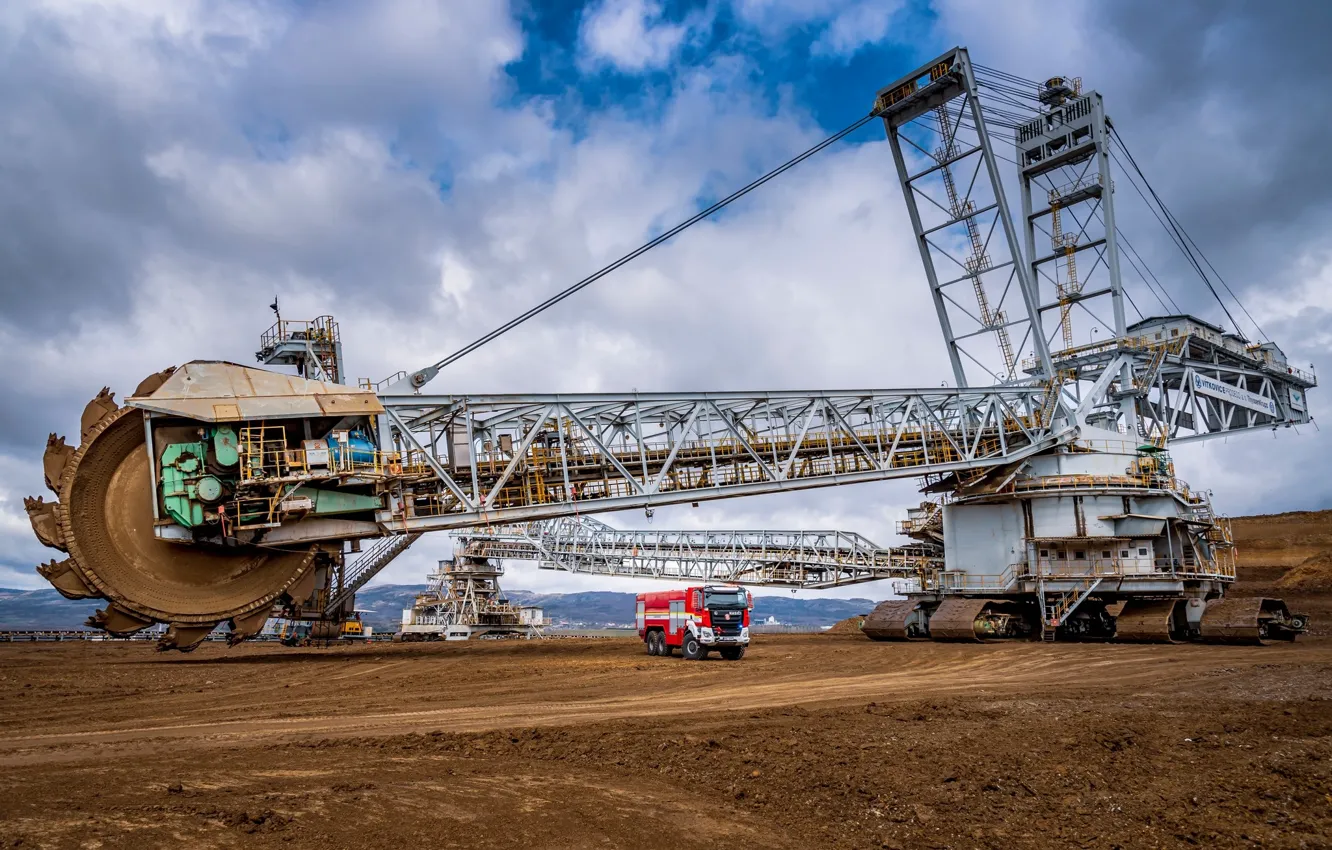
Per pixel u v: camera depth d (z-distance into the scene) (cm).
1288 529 9881
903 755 1508
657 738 1658
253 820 988
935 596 5597
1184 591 4975
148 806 1023
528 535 8881
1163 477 5416
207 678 3017
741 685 2728
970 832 1120
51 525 3341
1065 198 5938
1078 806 1228
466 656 4069
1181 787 1320
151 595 3462
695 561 7781
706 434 4475
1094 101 5738
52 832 904
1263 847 1066
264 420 3550
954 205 5578
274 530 3634
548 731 1723
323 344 5219
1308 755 1494
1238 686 2528
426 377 4094
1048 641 5034
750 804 1238
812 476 4625
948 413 5269
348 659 3947
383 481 3756
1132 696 2305
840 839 1096
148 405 3391
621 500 4153
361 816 1048
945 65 5309
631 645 4962
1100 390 5556
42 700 2366
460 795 1178
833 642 5353
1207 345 5934
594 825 1087
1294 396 6812
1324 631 5403
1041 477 5372
